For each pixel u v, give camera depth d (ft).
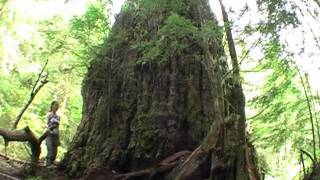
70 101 85.46
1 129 40.09
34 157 41.81
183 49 41.47
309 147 38.96
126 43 44.83
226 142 33.53
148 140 39.75
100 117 42.80
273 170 51.21
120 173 39.55
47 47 65.26
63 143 80.48
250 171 32.53
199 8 38.65
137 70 43.01
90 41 47.37
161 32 33.81
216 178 33.01
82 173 40.81
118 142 40.96
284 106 39.42
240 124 33.94
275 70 37.73
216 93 34.78
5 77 73.41
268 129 41.96
